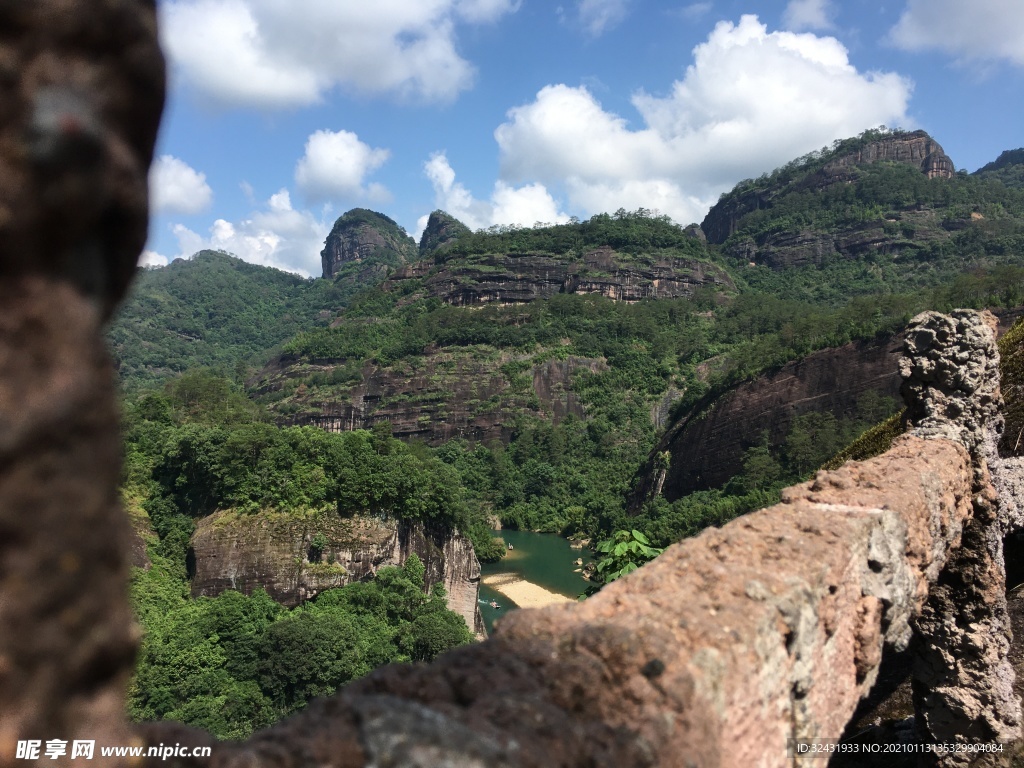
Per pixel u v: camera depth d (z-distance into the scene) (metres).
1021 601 14.23
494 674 3.73
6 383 1.78
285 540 54.09
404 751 2.70
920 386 10.97
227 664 43.72
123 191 2.01
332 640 44.16
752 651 4.49
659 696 3.78
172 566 53.94
